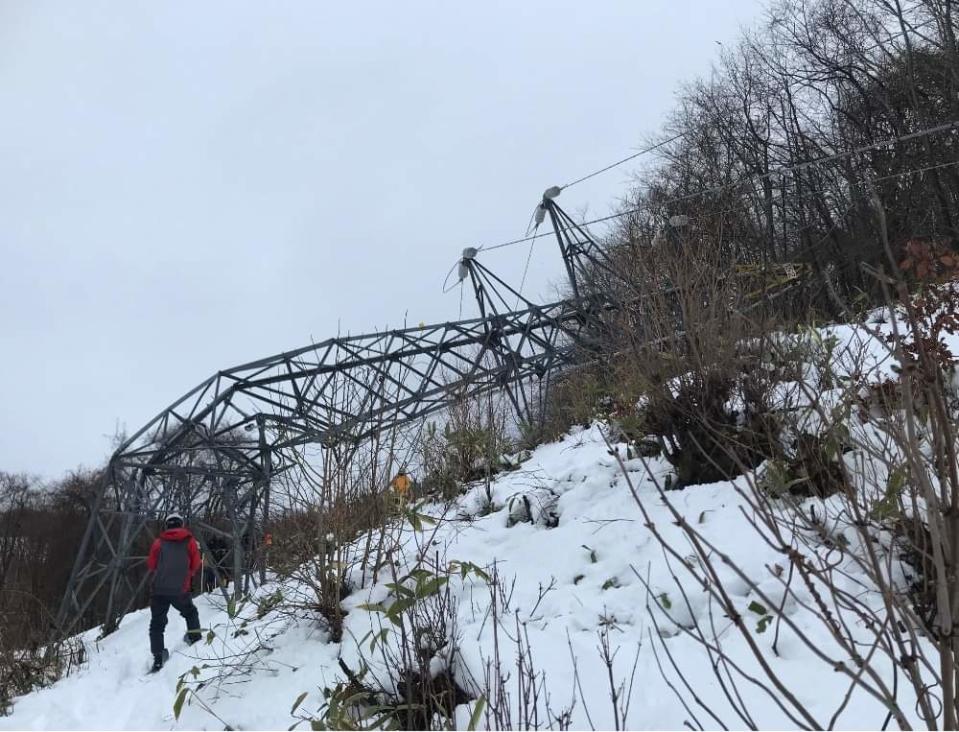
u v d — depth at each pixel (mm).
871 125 18344
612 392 6352
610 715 3057
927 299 4043
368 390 5395
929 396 1626
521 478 6668
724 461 4938
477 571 4207
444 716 3314
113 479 12484
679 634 3689
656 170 23875
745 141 21828
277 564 5465
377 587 4930
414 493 5938
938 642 1490
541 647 3668
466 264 11695
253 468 10773
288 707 4105
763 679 3129
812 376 4625
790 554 1745
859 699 2828
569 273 10383
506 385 10625
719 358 4992
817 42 20375
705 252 5566
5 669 7570
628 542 4719
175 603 6859
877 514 2740
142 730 4742
